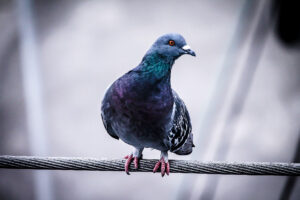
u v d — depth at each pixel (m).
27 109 19.05
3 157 5.05
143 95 5.03
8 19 23.97
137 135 5.27
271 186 14.98
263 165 5.07
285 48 20.23
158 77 5.08
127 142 5.56
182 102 5.77
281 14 19.56
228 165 5.16
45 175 16.12
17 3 24.52
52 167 5.13
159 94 5.07
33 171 16.19
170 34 5.15
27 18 23.92
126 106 5.07
